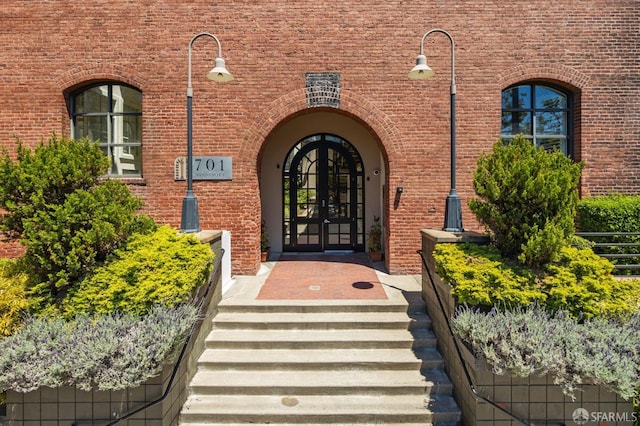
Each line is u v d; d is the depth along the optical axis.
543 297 3.55
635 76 7.04
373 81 6.97
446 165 6.99
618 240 6.21
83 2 7.00
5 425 3.15
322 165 9.05
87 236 3.71
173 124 7.03
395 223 6.99
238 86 7.00
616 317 3.55
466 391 3.50
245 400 3.86
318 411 3.68
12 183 3.63
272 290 5.82
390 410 3.69
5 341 3.18
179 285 3.83
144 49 7.00
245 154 7.02
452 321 3.65
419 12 6.95
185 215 5.22
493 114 6.97
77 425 3.16
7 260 4.44
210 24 6.98
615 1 7.02
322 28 6.96
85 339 3.14
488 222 4.28
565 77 7.00
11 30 7.05
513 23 6.97
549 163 3.95
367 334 4.64
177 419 3.60
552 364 2.97
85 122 7.45
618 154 7.08
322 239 9.12
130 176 7.42
